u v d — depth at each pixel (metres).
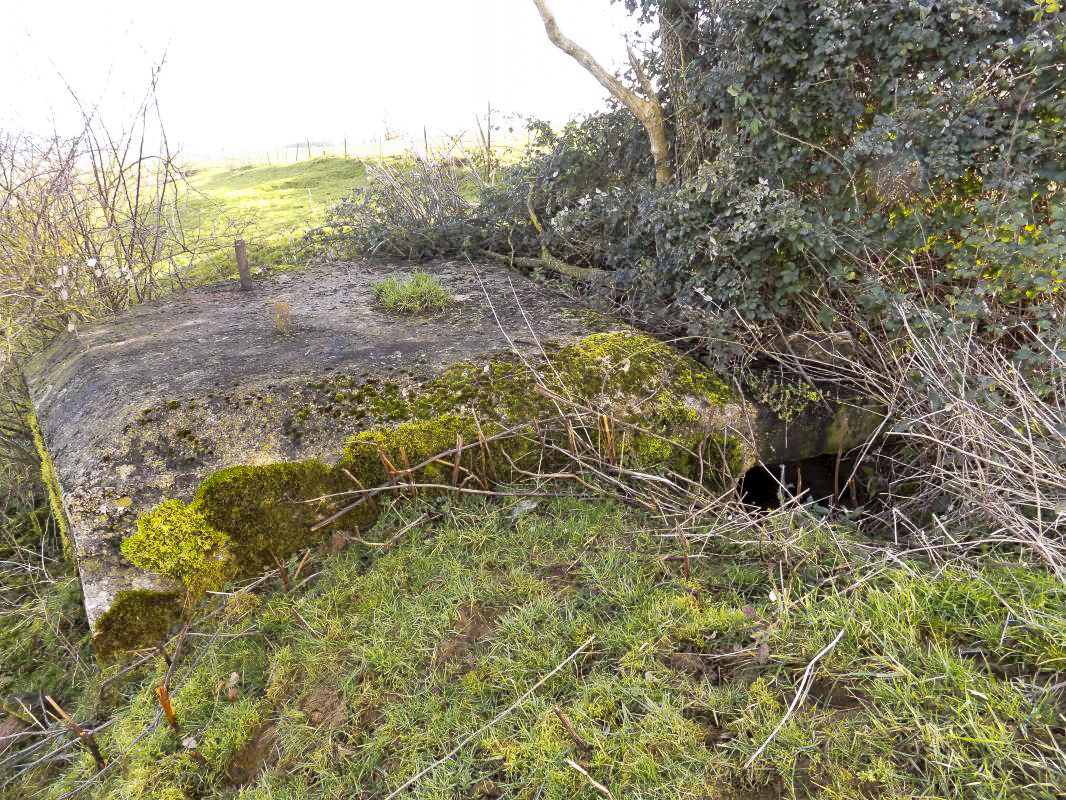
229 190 10.38
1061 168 2.62
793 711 1.80
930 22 2.66
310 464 2.83
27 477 4.27
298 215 8.39
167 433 2.87
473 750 1.90
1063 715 1.61
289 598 2.63
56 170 4.65
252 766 2.10
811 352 3.55
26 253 4.54
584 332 3.75
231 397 3.06
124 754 2.22
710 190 3.41
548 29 4.21
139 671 2.54
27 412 4.50
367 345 3.65
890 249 3.10
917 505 2.92
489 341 3.64
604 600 2.35
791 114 3.16
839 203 3.22
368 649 2.29
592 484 2.94
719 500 2.79
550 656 2.12
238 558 2.72
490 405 3.11
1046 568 2.11
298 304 4.52
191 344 3.79
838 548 2.43
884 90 2.94
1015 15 2.65
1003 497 2.41
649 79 4.36
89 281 4.81
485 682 2.10
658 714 1.86
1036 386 2.64
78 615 3.10
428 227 5.74
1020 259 2.67
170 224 5.63
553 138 5.43
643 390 3.26
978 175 2.91
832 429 3.39
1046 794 1.46
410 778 1.85
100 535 2.57
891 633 1.95
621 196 4.50
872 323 3.33
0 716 2.67
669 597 2.28
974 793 1.52
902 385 3.01
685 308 3.56
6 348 4.35
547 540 2.71
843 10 2.87
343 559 2.75
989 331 2.90
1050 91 2.61
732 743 1.76
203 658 2.47
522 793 1.74
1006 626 1.87
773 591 2.17
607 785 1.71
